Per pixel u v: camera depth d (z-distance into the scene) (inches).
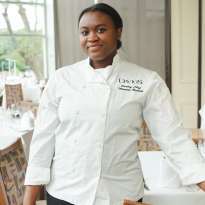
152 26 193.0
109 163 45.5
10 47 241.4
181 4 180.7
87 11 45.8
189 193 55.4
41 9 230.5
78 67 48.5
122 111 45.2
